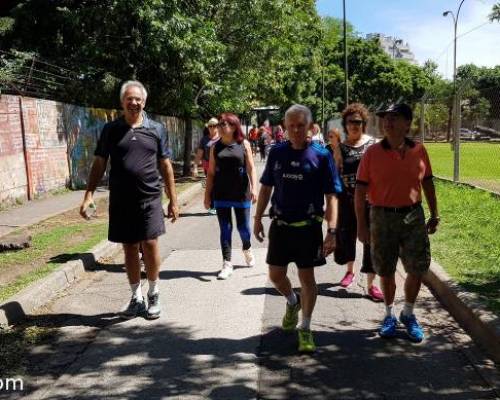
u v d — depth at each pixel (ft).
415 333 15.24
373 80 182.80
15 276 20.71
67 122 50.19
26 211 37.78
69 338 15.93
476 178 52.49
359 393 12.46
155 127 17.16
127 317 17.52
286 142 14.67
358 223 15.66
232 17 62.28
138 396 12.52
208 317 17.38
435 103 62.44
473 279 18.98
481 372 13.42
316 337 15.66
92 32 56.03
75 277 22.02
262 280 21.26
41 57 57.26
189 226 33.78
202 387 12.86
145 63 58.18
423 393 12.42
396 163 14.64
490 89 47.85
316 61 147.13
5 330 16.48
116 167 16.65
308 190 14.25
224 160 21.57
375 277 19.84
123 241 16.94
